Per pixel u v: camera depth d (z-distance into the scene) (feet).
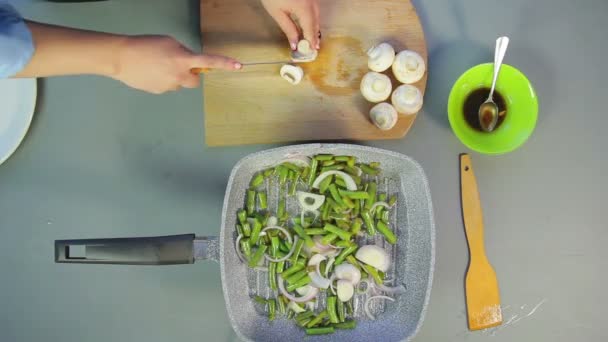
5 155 2.47
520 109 2.33
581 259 2.48
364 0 2.45
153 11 2.55
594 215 2.49
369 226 2.38
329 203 2.38
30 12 2.54
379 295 2.40
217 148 2.53
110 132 2.56
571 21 2.53
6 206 2.55
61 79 2.55
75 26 2.56
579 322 2.46
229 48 2.46
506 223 2.50
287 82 2.45
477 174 2.51
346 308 2.39
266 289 2.42
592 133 2.52
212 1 2.48
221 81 2.46
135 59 2.10
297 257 2.36
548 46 2.53
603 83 2.52
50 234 2.55
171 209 2.54
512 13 2.54
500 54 2.24
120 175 2.55
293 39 2.33
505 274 2.48
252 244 2.40
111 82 2.55
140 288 2.52
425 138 2.51
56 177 2.56
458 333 2.46
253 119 2.46
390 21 2.45
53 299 2.54
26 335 2.53
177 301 2.51
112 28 2.55
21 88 2.49
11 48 1.84
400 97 2.34
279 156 2.26
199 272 2.52
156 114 2.55
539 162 2.52
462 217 2.49
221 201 2.53
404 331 2.19
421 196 2.22
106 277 2.53
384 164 2.35
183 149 2.54
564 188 2.51
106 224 2.54
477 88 2.36
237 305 2.23
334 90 2.45
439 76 2.53
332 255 2.40
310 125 2.46
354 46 2.45
